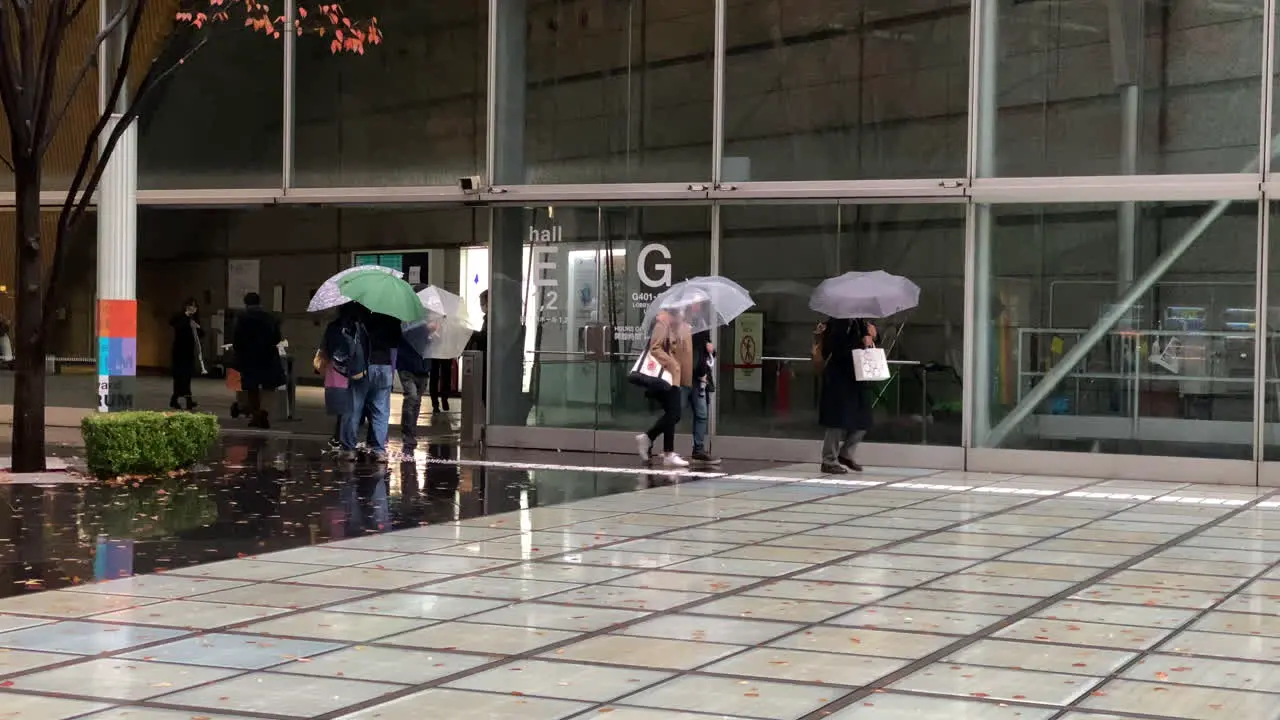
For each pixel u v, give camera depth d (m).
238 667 6.69
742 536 10.92
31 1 14.62
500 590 8.66
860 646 7.19
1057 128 15.98
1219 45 15.35
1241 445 15.23
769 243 17.09
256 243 19.48
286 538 10.71
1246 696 6.25
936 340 16.38
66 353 20.14
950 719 5.86
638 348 17.77
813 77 16.91
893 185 16.41
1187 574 9.36
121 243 17.80
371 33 17.34
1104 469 15.71
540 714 5.89
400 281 15.62
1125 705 6.09
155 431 14.41
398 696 6.18
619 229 17.84
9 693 6.19
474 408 18.69
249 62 19.27
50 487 13.56
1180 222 15.48
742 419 17.19
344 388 16.23
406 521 11.66
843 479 15.06
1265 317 15.14
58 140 19.77
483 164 18.42
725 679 6.50
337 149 19.06
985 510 12.62
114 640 7.25
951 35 16.33
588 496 13.38
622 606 8.18
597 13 17.89
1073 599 8.47
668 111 17.58
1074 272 15.88
